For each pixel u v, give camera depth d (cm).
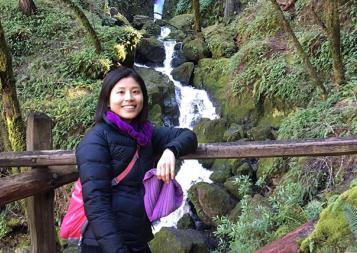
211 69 866
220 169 642
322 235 262
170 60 974
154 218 187
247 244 427
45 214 297
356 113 516
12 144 429
